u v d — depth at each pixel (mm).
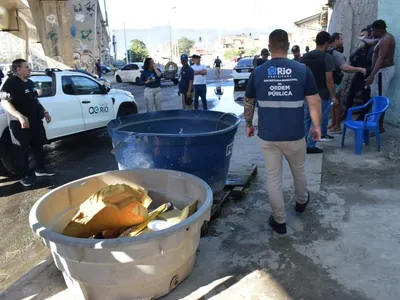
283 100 3232
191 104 9992
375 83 6996
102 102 7918
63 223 3152
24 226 4344
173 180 3469
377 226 3582
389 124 7367
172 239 2482
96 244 2328
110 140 8438
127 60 56688
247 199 4371
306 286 2779
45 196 3033
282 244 3361
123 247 2346
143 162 3881
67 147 7922
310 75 3225
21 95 5418
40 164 6035
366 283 2773
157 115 5004
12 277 3336
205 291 2770
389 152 5801
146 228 2879
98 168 6457
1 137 5707
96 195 2873
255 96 3471
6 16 13625
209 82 24812
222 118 4680
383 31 6590
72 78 7414
